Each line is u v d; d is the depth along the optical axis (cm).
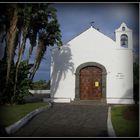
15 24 1927
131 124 1429
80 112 1888
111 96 2523
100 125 1442
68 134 1234
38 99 2688
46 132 1260
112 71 2544
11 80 2017
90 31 2602
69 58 2597
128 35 2552
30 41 2202
